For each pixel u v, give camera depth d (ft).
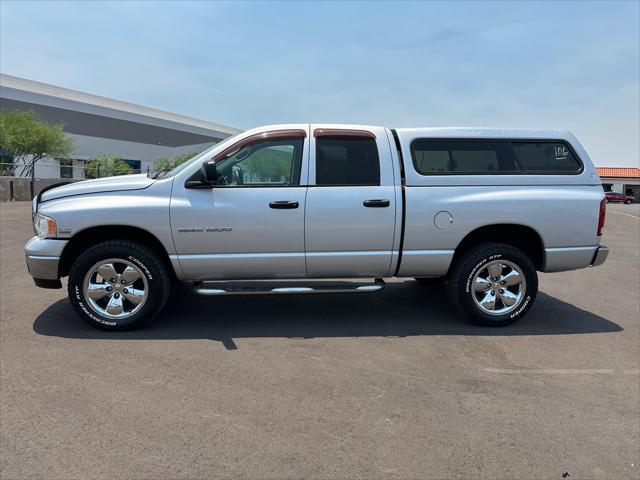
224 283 20.43
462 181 16.10
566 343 15.23
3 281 22.06
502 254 16.16
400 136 16.33
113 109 161.68
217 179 15.28
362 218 15.60
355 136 16.02
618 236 49.93
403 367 13.02
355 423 10.03
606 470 8.65
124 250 15.10
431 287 22.44
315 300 19.98
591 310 19.21
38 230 15.43
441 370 12.89
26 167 102.06
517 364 13.43
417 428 9.89
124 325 15.38
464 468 8.61
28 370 12.37
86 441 9.16
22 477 8.08
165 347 14.21
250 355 13.69
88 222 14.89
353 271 16.19
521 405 11.00
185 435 9.43
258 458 8.73
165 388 11.45
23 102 136.05
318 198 15.46
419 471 8.48
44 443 9.07
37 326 15.92
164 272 15.47
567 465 8.77
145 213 14.96
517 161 16.56
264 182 15.64
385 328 16.38
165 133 190.60
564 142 16.87
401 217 15.75
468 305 16.31
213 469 8.39
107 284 15.39
